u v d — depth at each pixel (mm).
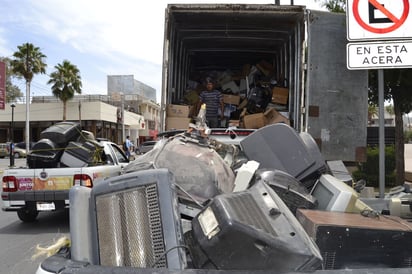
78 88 44719
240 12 7039
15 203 7504
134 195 2398
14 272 5145
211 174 3109
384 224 2494
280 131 3889
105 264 2367
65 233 7289
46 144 7602
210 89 8398
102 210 2438
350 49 4430
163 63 6863
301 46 6805
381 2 4363
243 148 3994
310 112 6488
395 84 9125
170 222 2303
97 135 47438
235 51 9406
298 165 3732
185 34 8367
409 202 3414
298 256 2074
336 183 3281
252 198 2455
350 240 2350
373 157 11945
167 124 6918
